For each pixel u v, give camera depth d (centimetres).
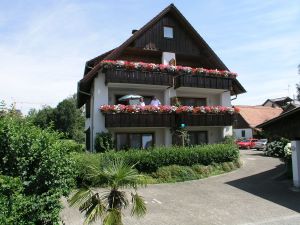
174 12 2258
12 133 596
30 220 562
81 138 4500
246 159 2498
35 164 610
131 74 1975
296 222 902
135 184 621
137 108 1914
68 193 643
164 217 955
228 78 2288
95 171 631
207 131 2312
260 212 1011
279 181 1530
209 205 1102
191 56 2356
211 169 1738
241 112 5188
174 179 1554
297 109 1205
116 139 2042
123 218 931
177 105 2072
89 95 2161
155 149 1675
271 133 1443
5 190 516
